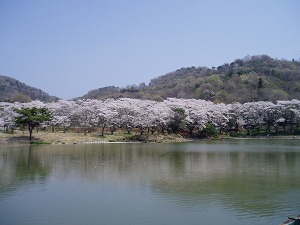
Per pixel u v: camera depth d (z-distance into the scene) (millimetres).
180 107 105000
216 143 86750
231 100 148250
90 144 82250
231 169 43562
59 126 105188
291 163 48562
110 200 28719
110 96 192500
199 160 52188
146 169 43688
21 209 26297
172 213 25234
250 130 122562
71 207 26750
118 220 23812
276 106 115000
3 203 27891
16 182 35594
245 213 25219
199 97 165000
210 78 192625
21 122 79375
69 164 47594
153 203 27828
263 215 24781
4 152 62062
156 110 99812
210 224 23016
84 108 100000
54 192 31375
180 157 55906
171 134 100812
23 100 148000
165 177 38281
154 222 23422
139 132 106438
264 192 31219
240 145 79500
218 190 32094
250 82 172000
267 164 47688
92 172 41312
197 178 37719
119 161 50938
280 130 121375
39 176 38719
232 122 118375
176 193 30922
